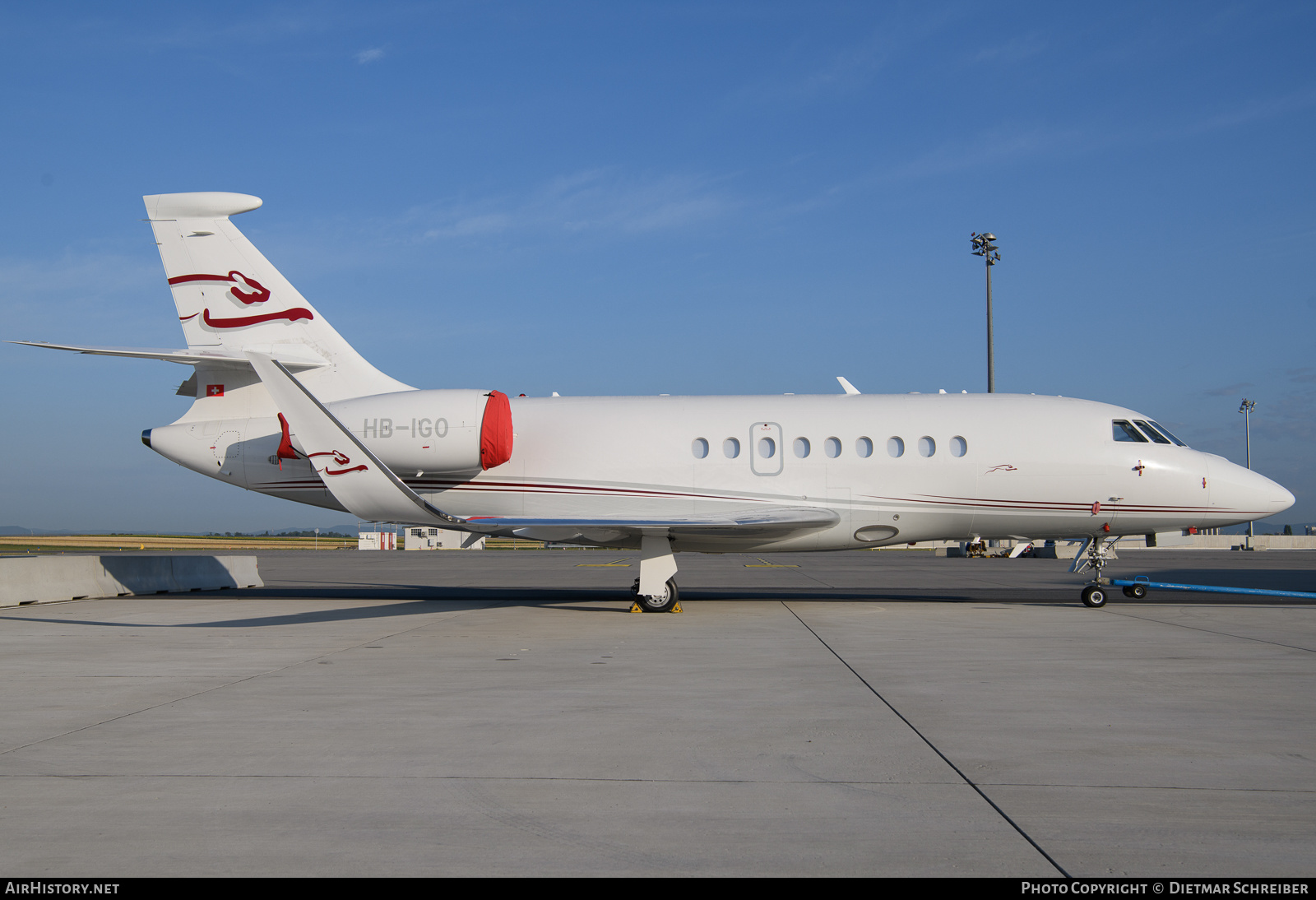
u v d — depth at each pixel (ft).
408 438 48.47
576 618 44.24
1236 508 48.85
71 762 18.15
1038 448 48.80
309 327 52.47
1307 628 39.68
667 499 49.49
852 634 37.58
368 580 81.71
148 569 61.98
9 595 51.44
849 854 13.32
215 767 17.80
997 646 34.06
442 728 20.98
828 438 49.34
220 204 52.11
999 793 16.14
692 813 15.10
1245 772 17.47
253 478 51.34
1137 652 32.58
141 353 45.68
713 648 33.60
